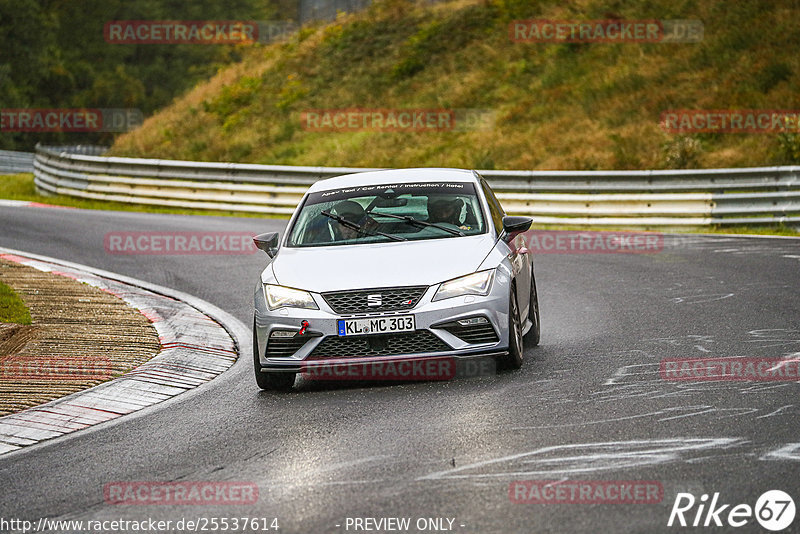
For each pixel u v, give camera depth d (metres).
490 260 27.72
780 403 22.27
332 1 185.25
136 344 34.41
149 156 137.12
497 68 135.88
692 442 19.39
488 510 15.97
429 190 31.33
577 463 18.38
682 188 73.94
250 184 91.31
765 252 54.34
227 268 55.56
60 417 25.55
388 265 27.36
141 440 22.97
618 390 24.55
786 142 90.88
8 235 68.31
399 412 23.69
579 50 133.25
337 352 26.69
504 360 27.83
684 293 41.62
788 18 119.88
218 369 32.44
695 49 122.19
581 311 38.94
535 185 79.88
